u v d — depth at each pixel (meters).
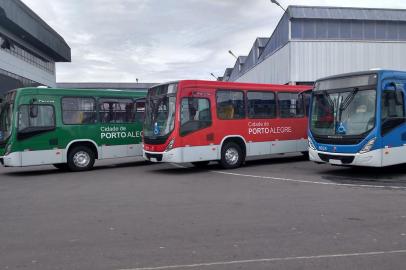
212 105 15.86
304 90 18.17
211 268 5.63
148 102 16.28
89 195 11.20
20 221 8.41
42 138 16.23
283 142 17.72
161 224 7.91
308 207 9.13
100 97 17.53
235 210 8.97
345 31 36.22
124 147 18.05
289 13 35.47
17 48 47.03
